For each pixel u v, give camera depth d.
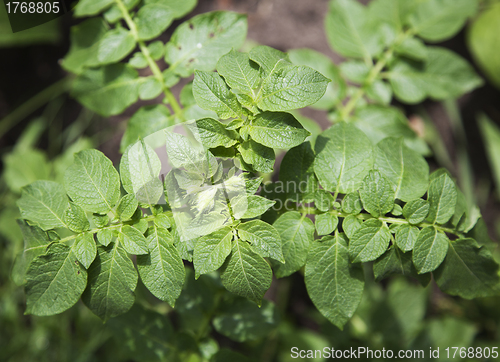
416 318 0.92
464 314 1.05
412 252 0.72
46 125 1.18
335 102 0.85
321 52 1.18
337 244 0.73
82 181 0.72
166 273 0.71
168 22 0.78
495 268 0.73
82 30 0.81
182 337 0.80
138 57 0.79
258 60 0.71
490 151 1.12
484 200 1.20
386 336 0.92
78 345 0.96
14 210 0.93
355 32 0.86
